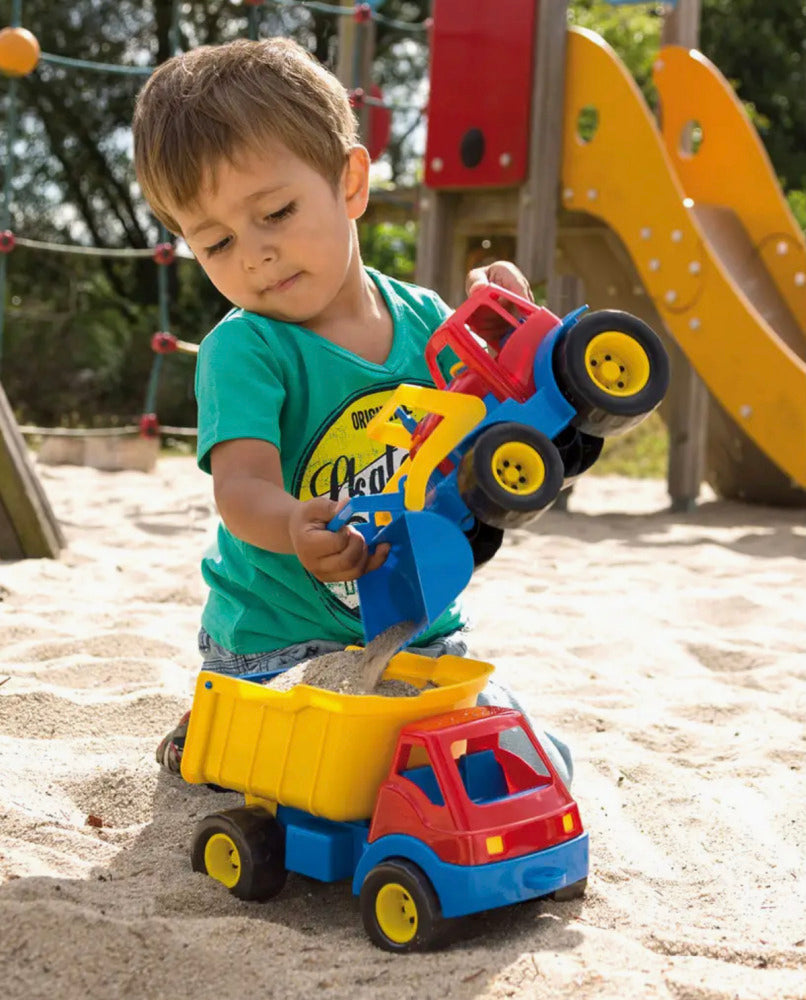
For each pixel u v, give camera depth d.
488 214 6.69
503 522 1.55
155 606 3.84
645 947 1.67
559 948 1.62
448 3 6.50
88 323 14.08
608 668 3.40
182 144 1.83
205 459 1.92
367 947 1.62
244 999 1.44
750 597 4.24
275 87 1.86
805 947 1.69
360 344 2.09
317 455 2.03
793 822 2.20
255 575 2.08
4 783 2.17
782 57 18.78
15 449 4.66
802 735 2.75
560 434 1.73
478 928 1.69
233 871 1.83
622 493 7.68
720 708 2.96
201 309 15.65
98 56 16.75
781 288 6.55
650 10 14.59
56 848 1.94
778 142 18.52
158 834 2.04
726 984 1.53
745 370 5.79
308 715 1.71
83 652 3.20
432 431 1.64
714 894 1.90
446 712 1.75
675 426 6.70
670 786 2.37
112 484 7.27
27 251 16.30
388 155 17.77
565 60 6.28
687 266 5.92
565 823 1.72
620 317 1.63
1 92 16.19
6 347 13.81
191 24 17.19
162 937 1.54
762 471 6.93
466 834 1.59
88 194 17.38
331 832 1.75
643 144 6.02
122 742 2.44
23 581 4.20
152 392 6.21
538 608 4.09
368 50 7.64
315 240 1.90
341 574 1.65
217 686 1.83
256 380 1.91
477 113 6.43
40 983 1.45
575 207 6.30
